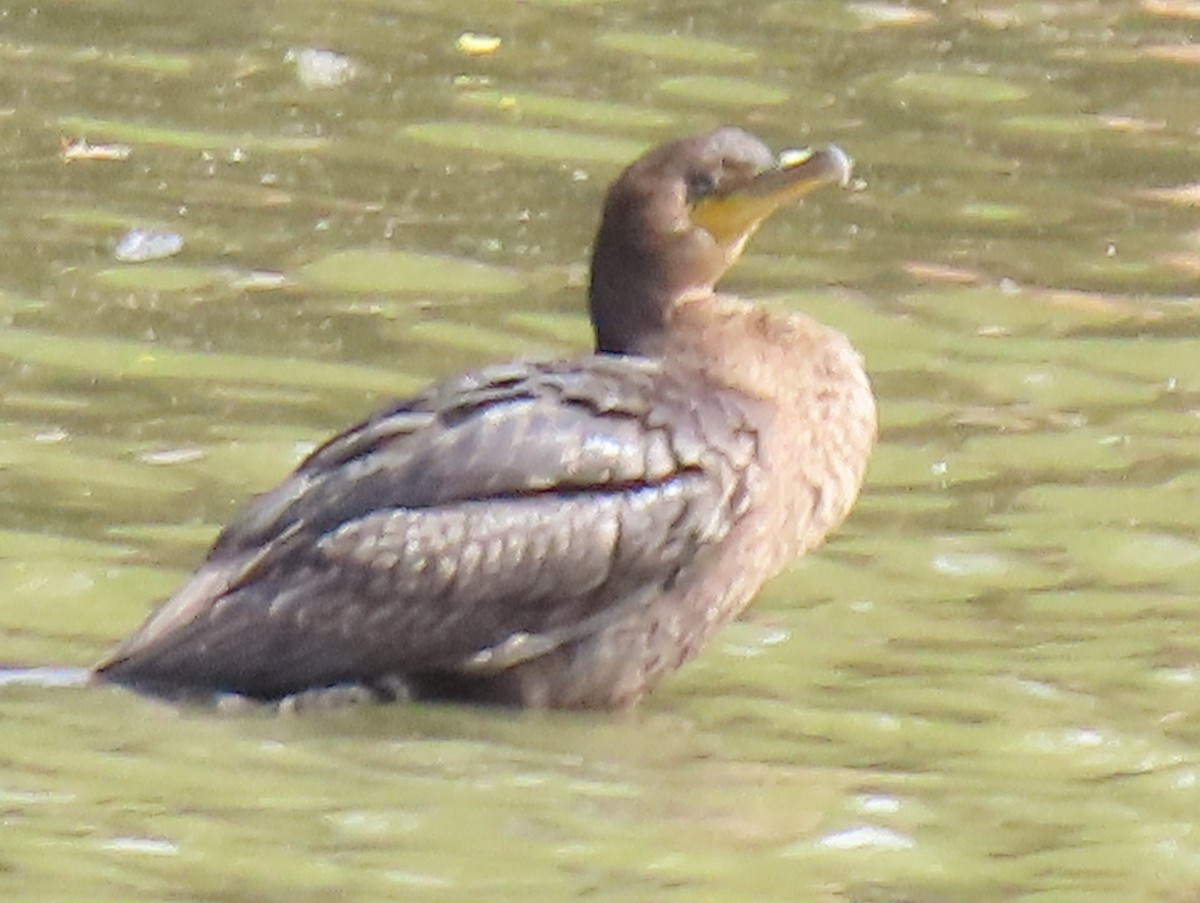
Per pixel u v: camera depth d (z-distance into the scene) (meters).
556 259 17.06
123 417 14.88
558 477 12.13
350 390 15.30
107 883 10.59
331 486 12.17
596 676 12.25
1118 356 16.22
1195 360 16.19
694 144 13.18
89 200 17.47
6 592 12.97
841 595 13.55
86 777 11.39
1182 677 12.80
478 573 12.03
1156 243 17.75
